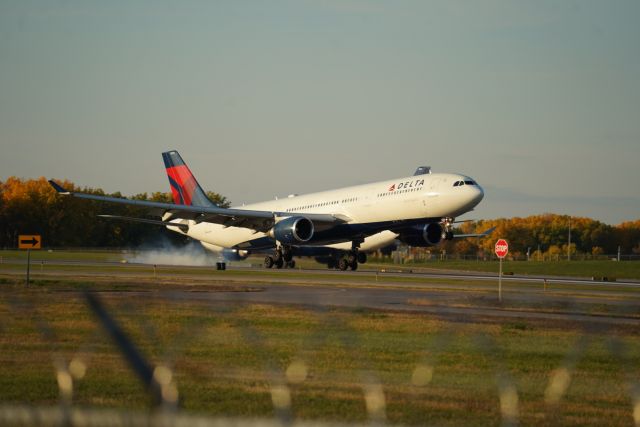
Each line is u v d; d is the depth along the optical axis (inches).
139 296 4990.2
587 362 2642.7
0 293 5078.7
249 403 1937.7
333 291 5890.8
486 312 4298.7
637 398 1993.1
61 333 3120.1
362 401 1969.7
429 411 1888.5
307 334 3189.0
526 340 3120.1
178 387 2114.9
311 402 1953.7
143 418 1683.1
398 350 2805.1
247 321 3595.0
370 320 3703.3
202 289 5807.1
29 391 2065.7
